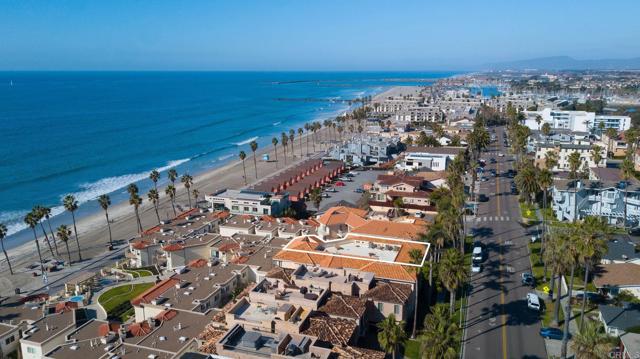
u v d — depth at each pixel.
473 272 111.38
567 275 103.81
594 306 93.00
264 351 65.50
